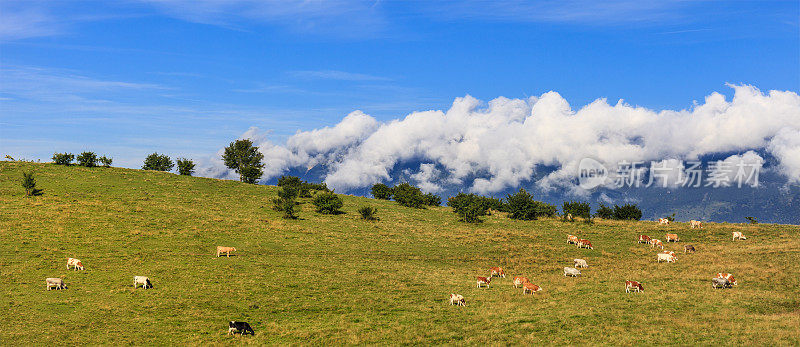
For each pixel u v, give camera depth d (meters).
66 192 79.75
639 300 36.00
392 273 46.84
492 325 31.20
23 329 29.16
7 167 93.12
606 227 78.94
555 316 32.50
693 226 77.12
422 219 85.31
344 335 29.84
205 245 55.53
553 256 57.44
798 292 37.00
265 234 63.28
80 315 32.06
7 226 56.38
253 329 31.00
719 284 39.44
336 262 51.19
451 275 46.62
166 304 35.09
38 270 41.84
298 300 37.22
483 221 84.44
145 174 102.50
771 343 25.31
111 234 56.78
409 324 31.88
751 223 82.44
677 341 26.64
